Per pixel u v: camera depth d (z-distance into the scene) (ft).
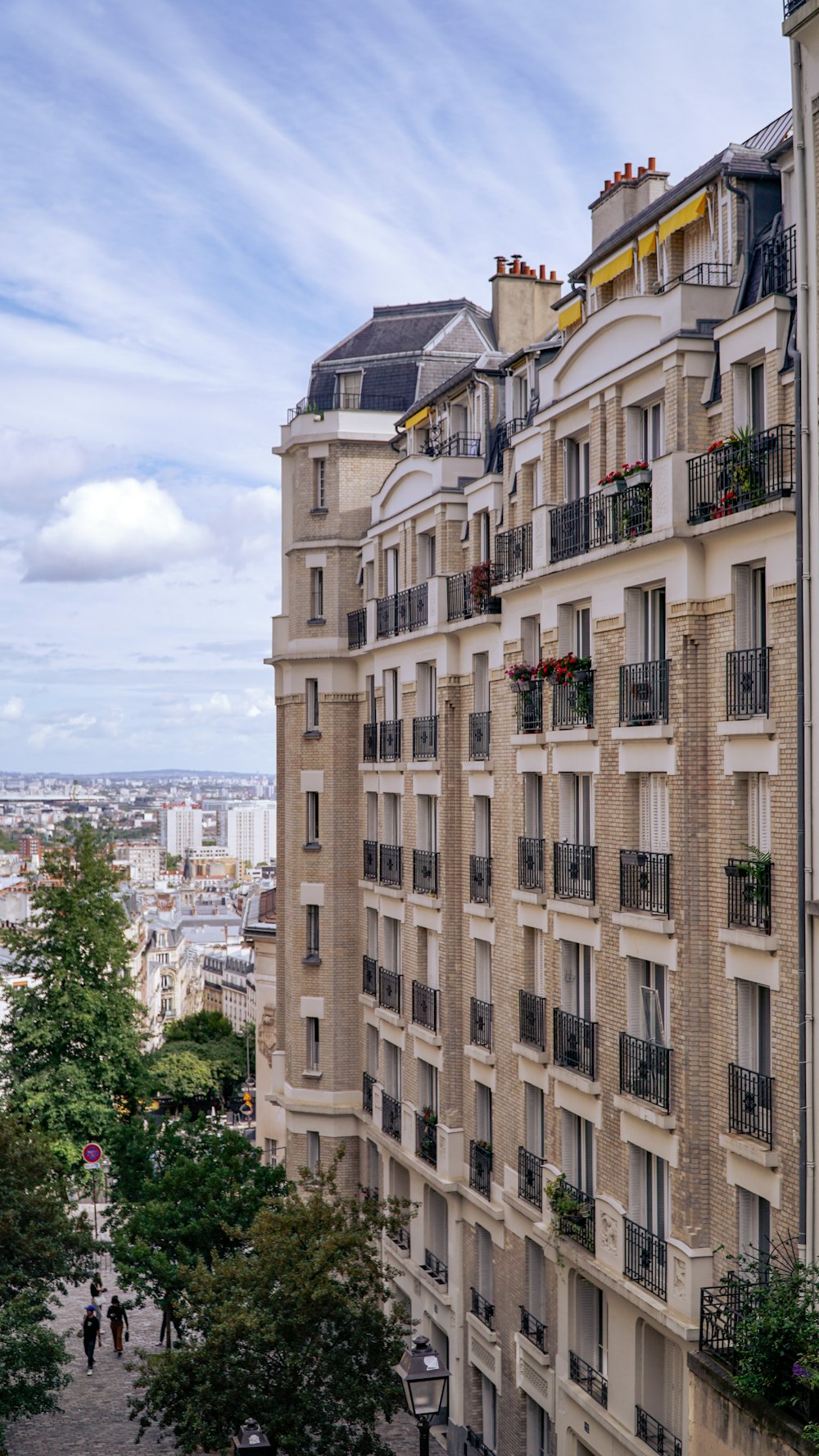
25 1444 122.01
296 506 157.99
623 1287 86.28
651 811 87.61
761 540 74.33
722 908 78.64
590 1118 94.68
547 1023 102.94
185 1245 119.55
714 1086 79.41
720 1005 78.89
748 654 75.61
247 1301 98.27
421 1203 132.26
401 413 155.43
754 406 77.61
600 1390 93.71
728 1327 74.74
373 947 151.33
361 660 152.05
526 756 107.24
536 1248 108.17
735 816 77.46
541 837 108.68
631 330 88.33
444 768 124.98
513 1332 110.93
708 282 84.99
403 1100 136.46
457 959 124.67
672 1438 83.66
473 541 122.31
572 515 96.22
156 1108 416.87
